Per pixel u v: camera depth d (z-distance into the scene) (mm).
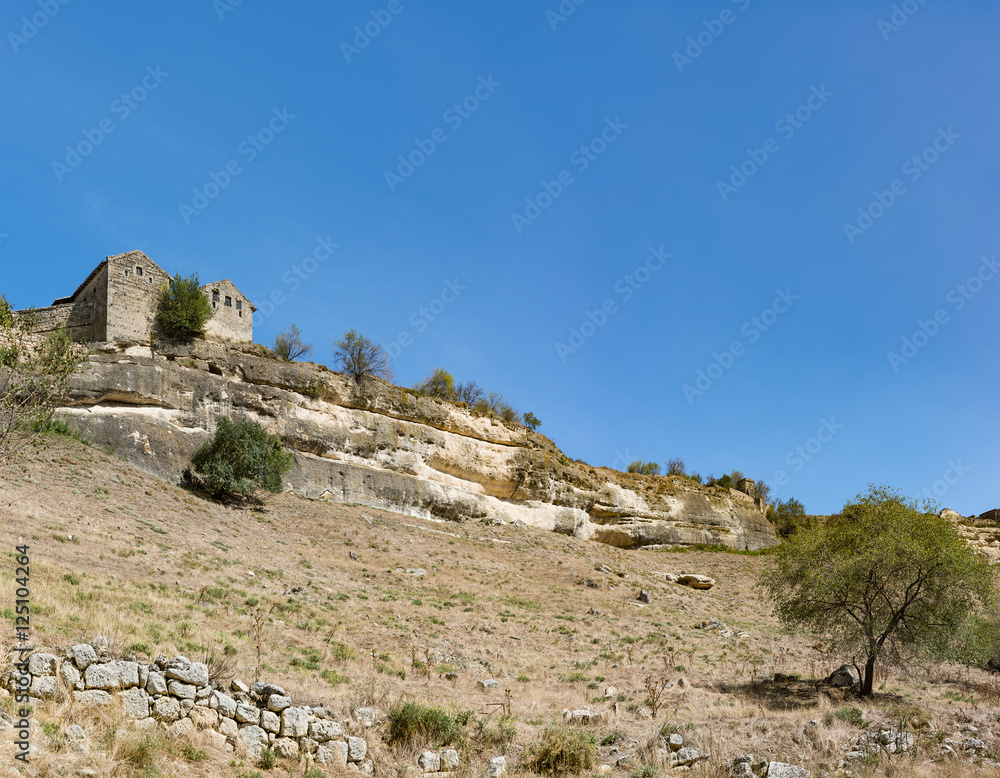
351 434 54031
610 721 19875
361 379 56719
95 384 42812
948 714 20219
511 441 64938
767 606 49000
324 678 20406
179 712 14336
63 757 12211
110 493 36469
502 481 62531
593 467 73312
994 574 25219
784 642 36156
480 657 27609
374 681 21000
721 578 58719
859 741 18078
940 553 23922
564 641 32000
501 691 23078
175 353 48281
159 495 39188
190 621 22000
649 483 75438
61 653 14484
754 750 17672
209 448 44500
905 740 18078
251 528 40531
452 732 17172
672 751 17562
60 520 30656
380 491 53719
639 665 28750
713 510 76562
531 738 17922
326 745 15297
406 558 43125
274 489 45594
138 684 14281
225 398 48312
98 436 41531
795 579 26266
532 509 64062
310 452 51875
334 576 36594
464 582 40906
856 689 24438
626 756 17312
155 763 13055
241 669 18344
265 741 14836
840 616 25375
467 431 62281
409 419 58969
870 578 24609
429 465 58781
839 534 26000
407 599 35094
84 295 50156
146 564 28672
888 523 25547
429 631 30094
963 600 24344
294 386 52406
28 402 21047
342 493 51656
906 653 25359
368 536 45156
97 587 22797
